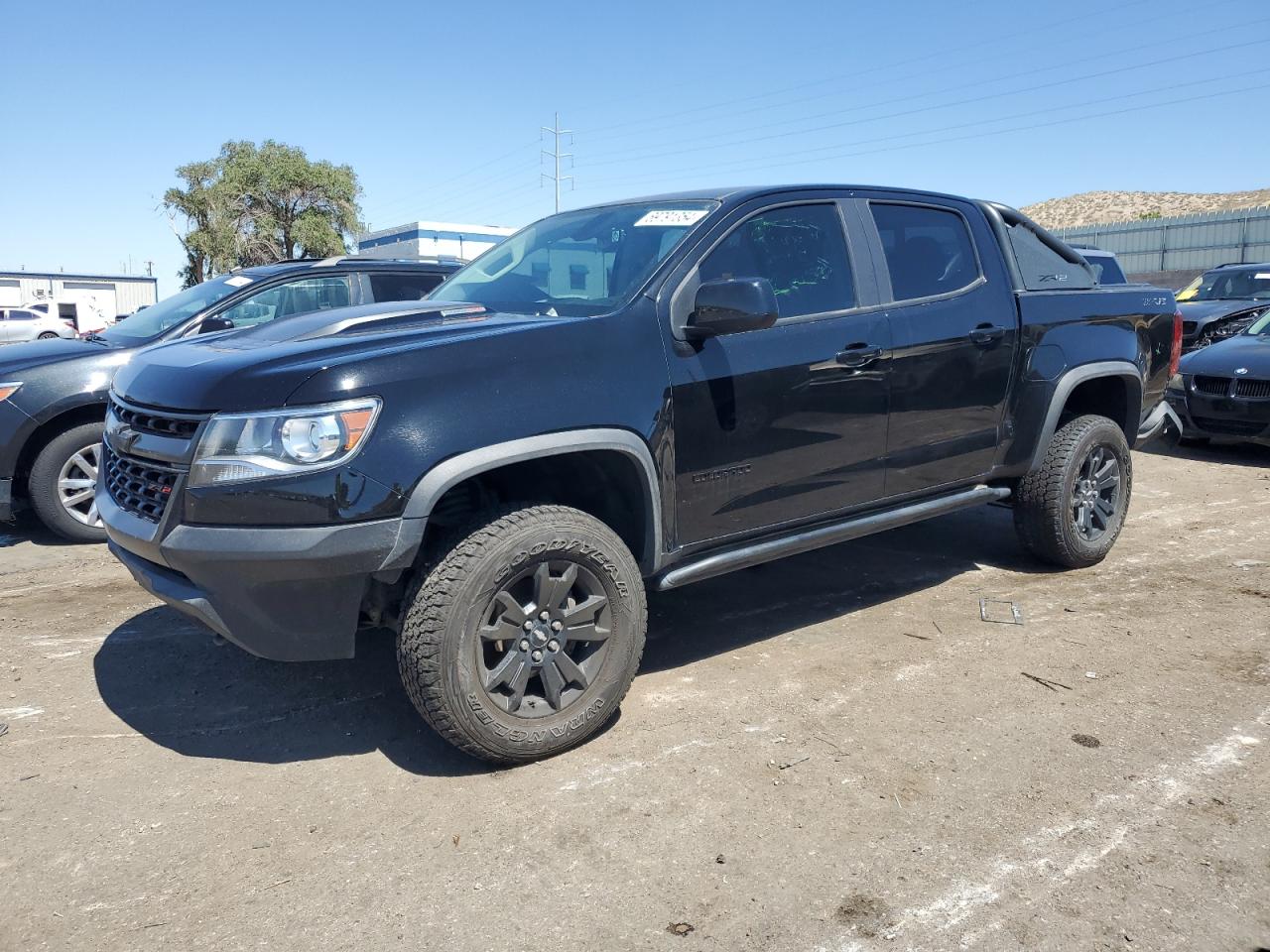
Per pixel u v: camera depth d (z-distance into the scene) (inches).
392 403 108.2
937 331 160.2
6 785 115.6
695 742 124.7
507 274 156.8
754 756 120.8
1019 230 188.4
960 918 89.4
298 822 107.3
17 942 87.7
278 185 1782.7
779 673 146.9
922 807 108.3
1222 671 144.6
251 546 105.7
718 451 133.3
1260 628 162.6
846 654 154.4
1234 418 321.4
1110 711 131.9
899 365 154.1
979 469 174.6
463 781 115.8
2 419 207.8
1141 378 199.3
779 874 96.5
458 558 110.9
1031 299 177.6
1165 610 172.6
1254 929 87.3
